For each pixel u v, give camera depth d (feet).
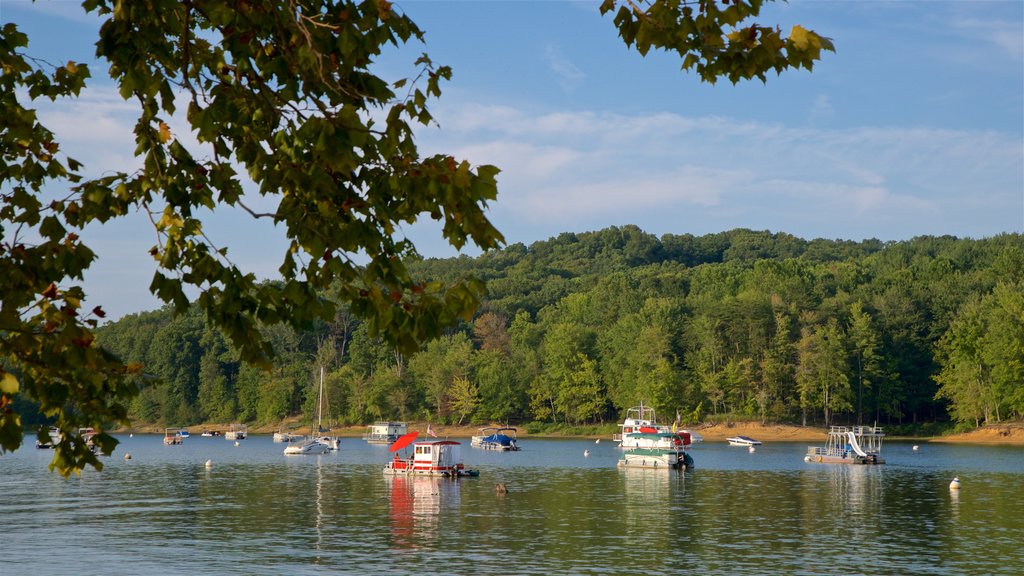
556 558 125.80
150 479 255.50
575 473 277.44
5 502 193.36
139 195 25.08
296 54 23.15
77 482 246.68
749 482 243.60
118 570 116.47
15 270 22.76
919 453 366.22
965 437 453.17
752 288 565.94
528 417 581.94
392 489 225.35
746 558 125.59
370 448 452.76
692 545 136.67
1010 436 440.04
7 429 21.72
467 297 23.56
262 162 24.81
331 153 22.00
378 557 126.31
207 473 281.74
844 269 641.40
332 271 23.62
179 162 25.32
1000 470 278.87
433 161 22.68
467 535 146.72
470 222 22.63
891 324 510.17
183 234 24.85
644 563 122.21
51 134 25.38
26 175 25.63
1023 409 437.58
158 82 23.67
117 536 144.87
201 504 190.80
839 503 191.83
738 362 506.89
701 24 24.61
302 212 24.38
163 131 24.99
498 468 298.76
